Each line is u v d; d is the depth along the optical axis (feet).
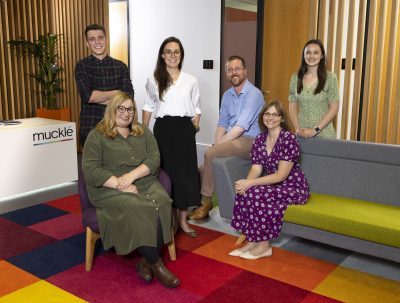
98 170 8.83
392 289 8.25
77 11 20.71
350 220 8.49
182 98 10.37
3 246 10.27
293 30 16.88
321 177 10.55
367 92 14.85
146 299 7.88
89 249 8.92
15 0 17.29
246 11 21.52
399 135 14.42
